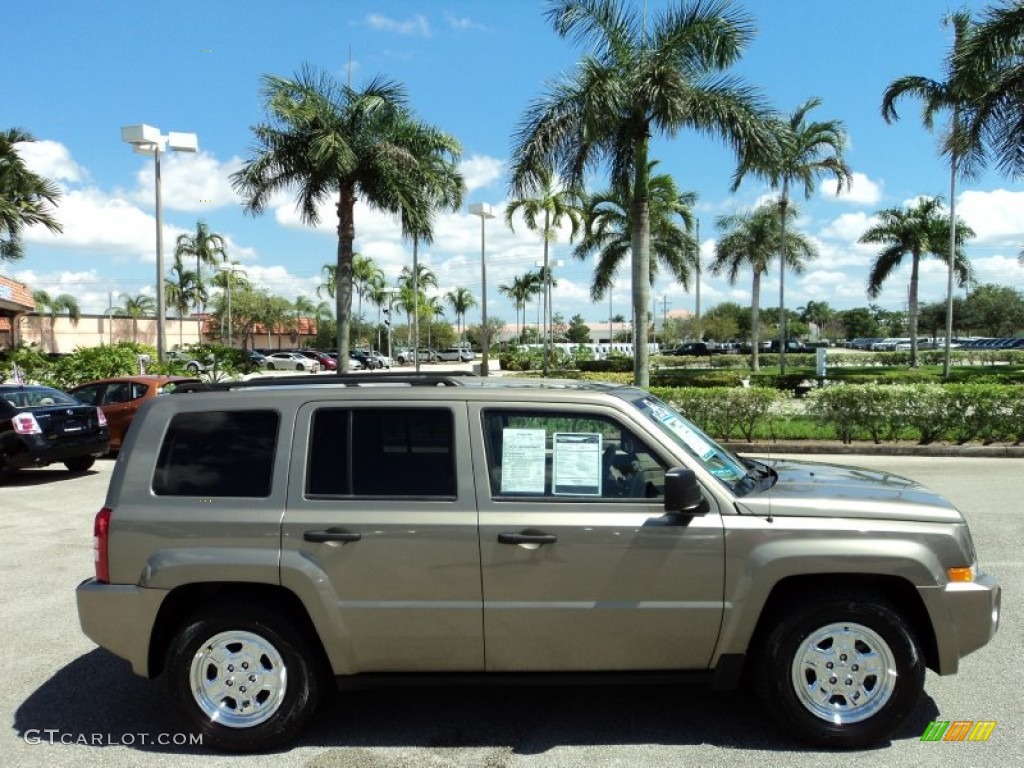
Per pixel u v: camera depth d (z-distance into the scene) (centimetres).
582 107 1627
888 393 1474
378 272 6775
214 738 385
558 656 378
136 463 399
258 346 8112
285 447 393
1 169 2806
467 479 383
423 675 384
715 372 3766
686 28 1628
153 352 2719
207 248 7156
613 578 372
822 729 374
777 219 3956
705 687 453
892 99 2319
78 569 746
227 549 381
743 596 370
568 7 1648
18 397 1288
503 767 368
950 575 374
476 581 374
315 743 395
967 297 8894
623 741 391
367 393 398
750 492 396
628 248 3488
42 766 381
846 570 367
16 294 3234
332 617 376
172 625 404
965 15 2183
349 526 377
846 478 438
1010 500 975
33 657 524
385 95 2112
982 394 1438
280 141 2120
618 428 391
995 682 451
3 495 1167
